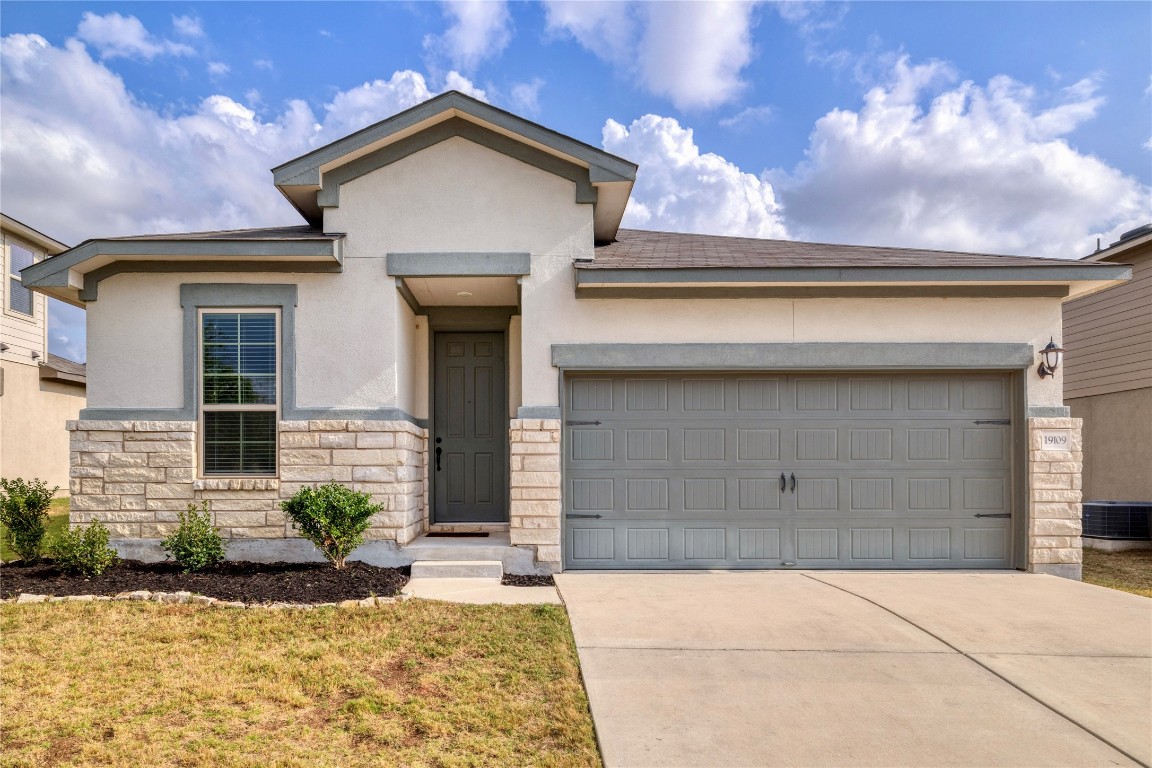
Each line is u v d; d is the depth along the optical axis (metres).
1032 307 8.02
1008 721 4.04
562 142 7.76
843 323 7.98
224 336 7.86
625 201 8.41
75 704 4.10
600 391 8.06
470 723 3.96
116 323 7.77
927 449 8.09
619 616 5.98
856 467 8.07
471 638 5.33
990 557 8.05
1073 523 7.86
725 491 8.04
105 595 6.25
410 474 8.10
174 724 3.87
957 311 8.01
